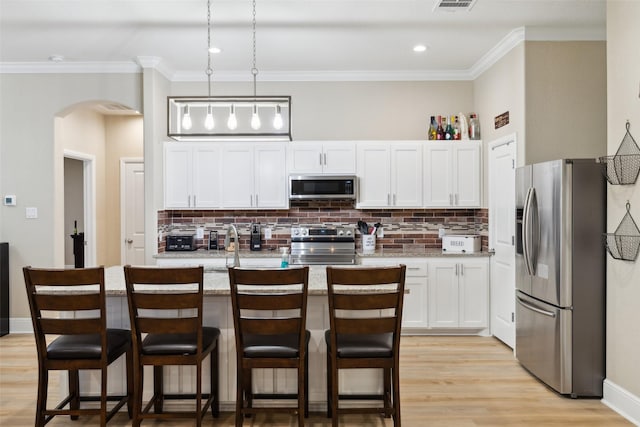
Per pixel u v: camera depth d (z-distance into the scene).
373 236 4.99
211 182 4.92
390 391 2.76
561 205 3.06
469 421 2.77
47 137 4.78
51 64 4.71
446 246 4.86
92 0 3.30
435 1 3.33
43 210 4.77
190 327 2.39
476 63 4.82
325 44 4.22
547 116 3.84
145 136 4.65
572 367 3.07
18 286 4.75
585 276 3.07
